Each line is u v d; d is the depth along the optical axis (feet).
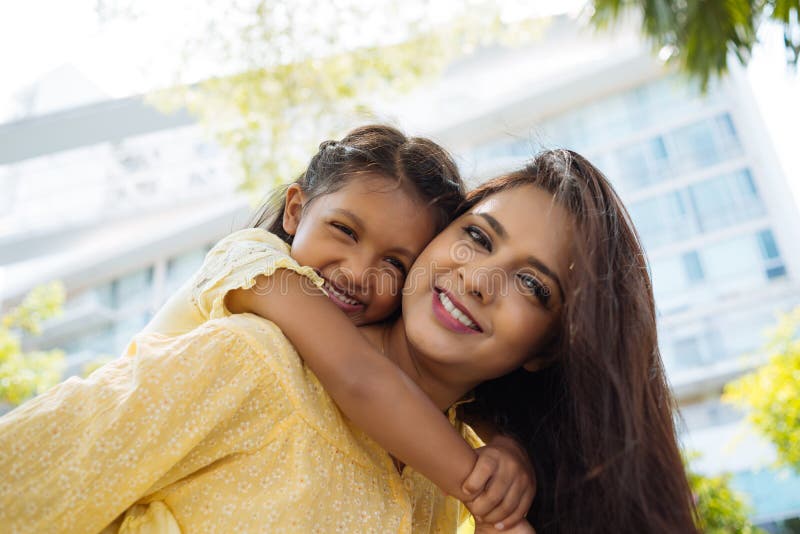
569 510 3.29
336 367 2.87
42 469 2.57
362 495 2.90
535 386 3.74
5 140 12.84
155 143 17.61
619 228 3.43
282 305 2.97
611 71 20.97
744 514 15.52
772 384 15.67
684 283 21.54
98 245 20.03
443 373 3.34
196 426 2.65
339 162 3.85
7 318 17.87
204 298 3.16
